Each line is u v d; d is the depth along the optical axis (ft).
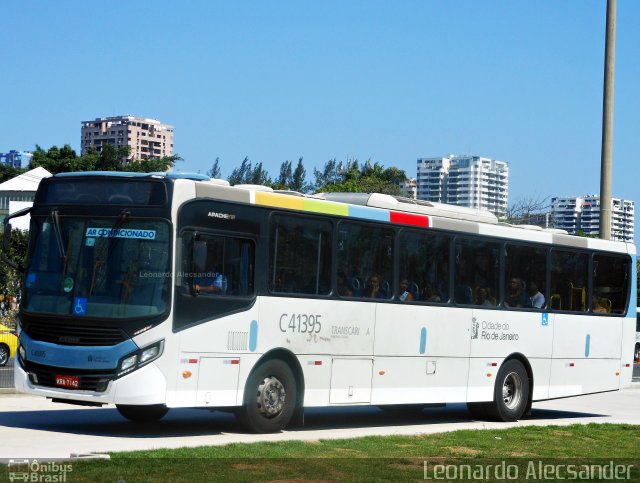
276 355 49.80
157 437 46.39
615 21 79.66
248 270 48.26
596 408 80.18
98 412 57.88
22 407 59.11
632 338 73.72
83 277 45.57
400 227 56.70
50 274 46.55
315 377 51.44
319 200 52.19
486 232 62.54
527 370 65.67
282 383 49.88
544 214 161.58
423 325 57.77
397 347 56.13
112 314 44.68
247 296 48.03
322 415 64.08
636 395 96.17
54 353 45.47
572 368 68.80
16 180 216.13
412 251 57.41
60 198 47.14
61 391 45.27
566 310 68.44
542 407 79.82
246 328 47.83
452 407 75.41
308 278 51.24
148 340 44.24
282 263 49.90
